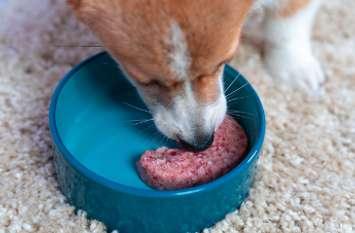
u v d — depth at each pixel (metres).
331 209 0.51
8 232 0.50
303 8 0.60
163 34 0.44
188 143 0.50
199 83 0.47
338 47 0.65
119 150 0.54
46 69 0.62
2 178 0.53
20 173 0.53
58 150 0.48
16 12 0.68
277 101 0.59
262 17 0.62
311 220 0.50
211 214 0.49
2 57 0.63
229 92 0.54
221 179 0.47
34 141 0.56
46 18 0.67
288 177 0.53
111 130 0.55
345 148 0.56
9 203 0.51
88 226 0.50
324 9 0.69
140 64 0.46
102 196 0.48
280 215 0.51
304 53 0.62
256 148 0.48
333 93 0.60
